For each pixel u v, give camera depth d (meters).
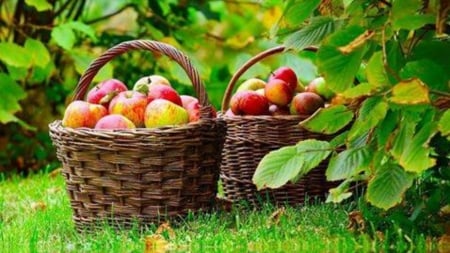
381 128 2.98
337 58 2.82
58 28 5.57
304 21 3.26
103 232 3.50
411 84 2.66
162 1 6.48
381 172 3.01
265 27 6.82
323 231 3.43
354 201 3.84
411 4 2.79
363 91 2.86
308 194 4.03
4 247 3.33
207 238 3.36
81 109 3.59
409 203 3.61
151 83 3.84
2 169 6.14
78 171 3.55
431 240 3.27
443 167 3.44
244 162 4.05
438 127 2.76
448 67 2.96
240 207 3.96
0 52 5.44
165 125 3.55
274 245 3.26
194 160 3.57
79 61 5.81
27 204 4.29
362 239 3.28
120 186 3.51
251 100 4.04
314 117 3.00
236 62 5.98
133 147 3.47
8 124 6.32
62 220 3.85
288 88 4.08
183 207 3.59
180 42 6.32
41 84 6.42
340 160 3.13
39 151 6.16
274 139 3.98
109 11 7.71
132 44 3.75
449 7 2.77
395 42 2.95
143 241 3.37
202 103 3.60
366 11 3.05
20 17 6.27
